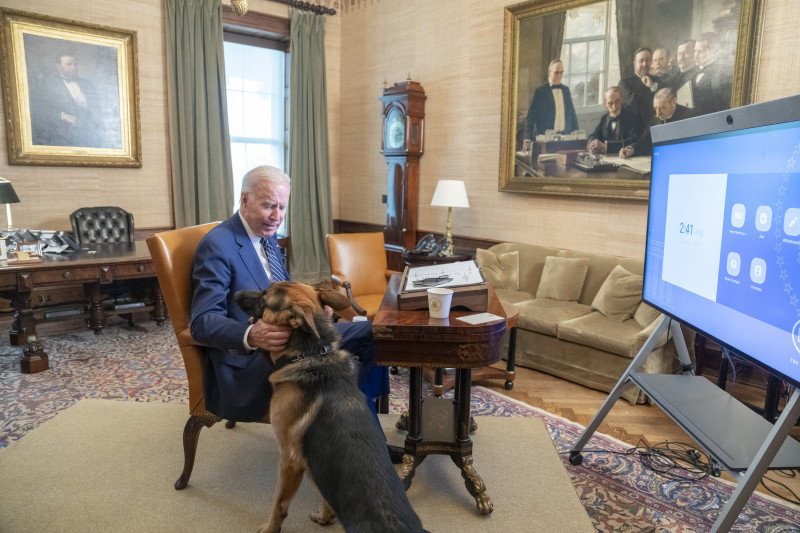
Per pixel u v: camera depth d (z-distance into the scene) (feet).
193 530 6.31
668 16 12.30
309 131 21.84
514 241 16.48
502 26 16.11
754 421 6.33
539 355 12.39
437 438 6.93
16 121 15.71
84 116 16.90
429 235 15.96
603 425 9.57
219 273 6.77
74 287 16.35
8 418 9.37
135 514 6.58
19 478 7.34
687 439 9.04
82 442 8.45
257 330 5.65
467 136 17.53
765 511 6.98
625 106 13.28
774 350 5.27
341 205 23.63
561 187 14.82
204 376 6.87
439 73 18.28
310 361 5.40
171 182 19.01
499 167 16.44
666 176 7.64
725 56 11.45
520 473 7.69
